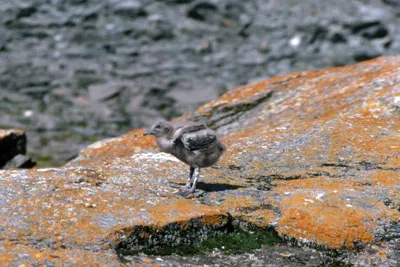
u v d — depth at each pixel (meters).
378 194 10.38
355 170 11.29
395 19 47.50
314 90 16.20
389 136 12.45
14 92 34.59
